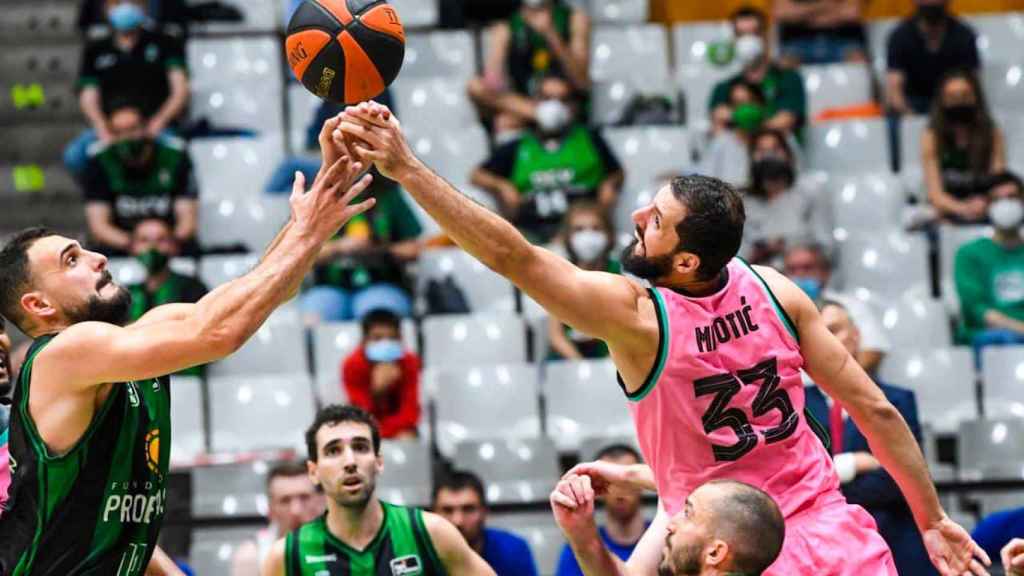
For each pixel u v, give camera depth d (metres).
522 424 21.94
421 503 19.89
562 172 25.14
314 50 10.12
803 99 27.19
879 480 14.02
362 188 9.39
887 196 26.20
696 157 27.44
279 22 30.25
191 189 25.09
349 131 9.25
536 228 24.91
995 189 23.58
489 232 9.34
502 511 16.69
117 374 9.16
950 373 22.27
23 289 9.77
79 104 29.14
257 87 28.31
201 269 24.20
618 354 9.82
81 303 9.80
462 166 26.86
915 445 10.34
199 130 27.22
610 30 29.88
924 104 28.17
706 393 9.78
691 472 9.92
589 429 21.77
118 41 27.45
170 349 9.05
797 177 25.38
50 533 9.46
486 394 22.03
